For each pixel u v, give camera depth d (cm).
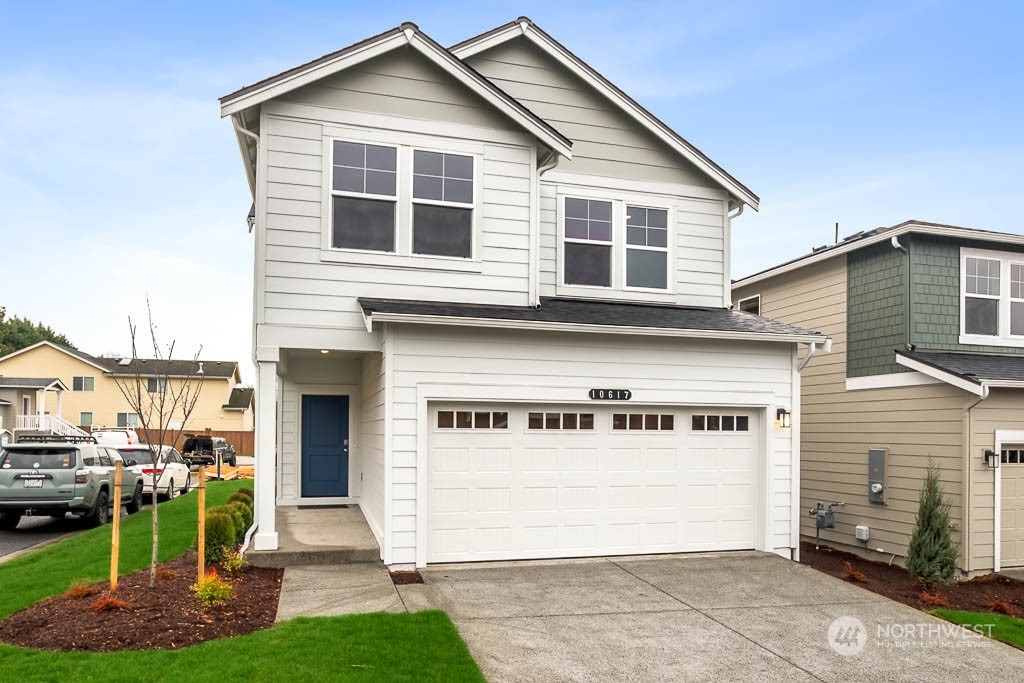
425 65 1008
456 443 945
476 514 946
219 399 4484
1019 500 1127
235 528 888
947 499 1125
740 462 1063
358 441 1319
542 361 970
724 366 1049
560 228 1162
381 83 991
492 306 1009
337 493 1314
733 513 1055
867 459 1295
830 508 1336
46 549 1052
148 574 794
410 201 991
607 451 1004
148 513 1470
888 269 1273
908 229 1205
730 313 1192
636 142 1220
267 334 920
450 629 638
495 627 675
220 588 686
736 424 1066
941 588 966
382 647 577
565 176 1176
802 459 1478
